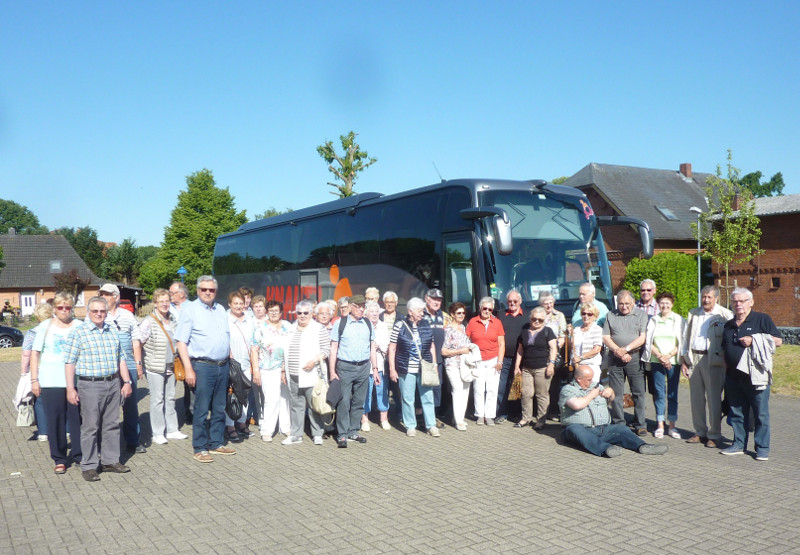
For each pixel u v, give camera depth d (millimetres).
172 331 9172
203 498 6602
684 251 38344
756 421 8047
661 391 9336
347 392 8891
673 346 9211
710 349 8750
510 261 10602
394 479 7277
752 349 7984
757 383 7949
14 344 30281
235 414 8516
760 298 33031
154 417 9039
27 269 62750
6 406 12500
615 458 8164
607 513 6059
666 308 9344
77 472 7613
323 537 5504
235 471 7641
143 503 6445
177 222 57062
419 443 9109
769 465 7793
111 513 6148
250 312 9797
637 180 41688
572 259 11141
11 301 61500
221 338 8219
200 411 8141
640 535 5492
